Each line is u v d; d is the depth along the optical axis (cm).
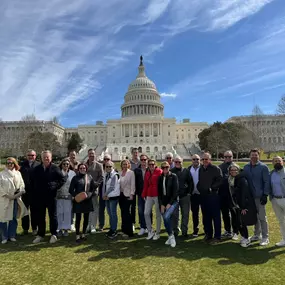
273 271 763
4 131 12112
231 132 7906
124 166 1230
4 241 1070
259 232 1098
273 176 1052
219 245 1029
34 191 1134
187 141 14825
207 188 1099
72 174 1271
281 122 12362
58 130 14662
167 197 1074
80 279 728
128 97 15588
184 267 802
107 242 1081
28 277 743
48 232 1262
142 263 839
